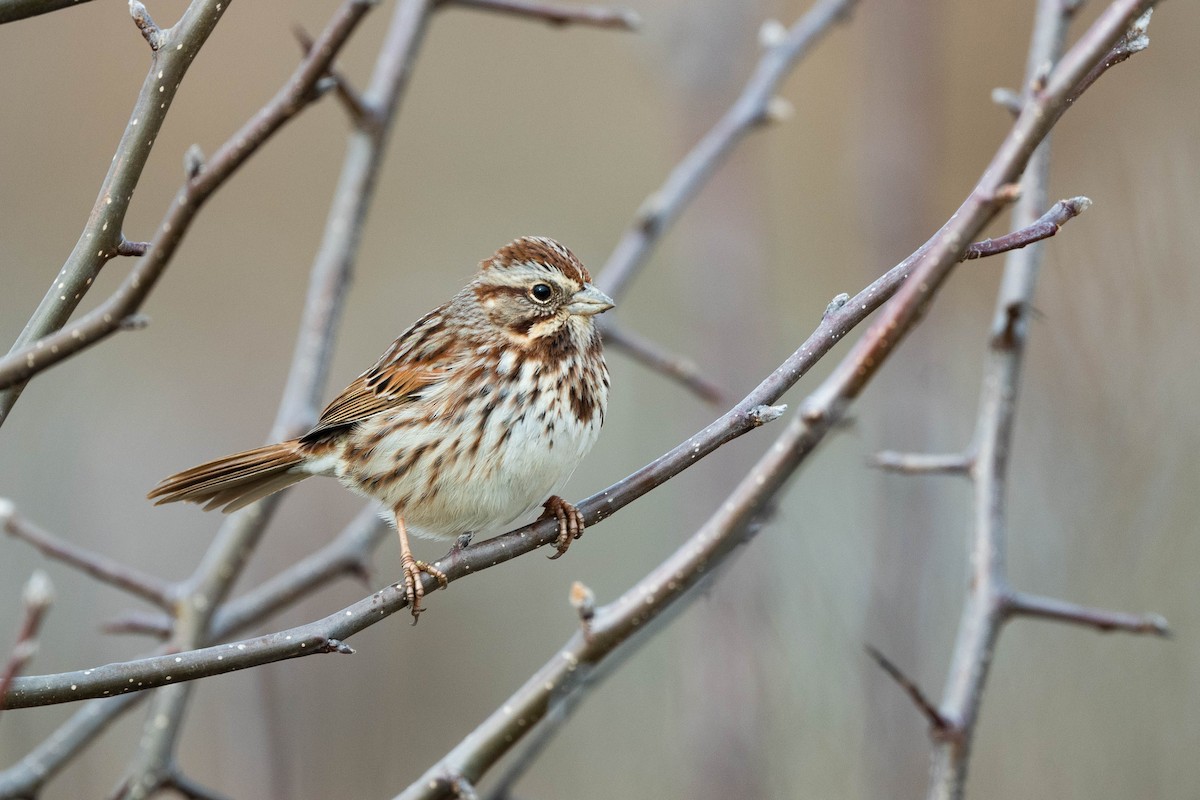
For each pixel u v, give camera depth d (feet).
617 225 69.00
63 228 63.67
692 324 49.08
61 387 56.13
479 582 53.06
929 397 44.14
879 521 41.32
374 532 33.24
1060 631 40.42
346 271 34.32
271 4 65.82
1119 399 40.50
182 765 40.88
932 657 41.45
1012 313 26.32
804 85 68.44
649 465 22.21
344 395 29.14
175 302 63.93
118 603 49.44
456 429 27.45
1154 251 40.78
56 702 18.60
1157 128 45.09
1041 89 19.56
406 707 45.21
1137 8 19.01
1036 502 42.78
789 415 56.34
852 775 42.57
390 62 35.01
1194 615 38.63
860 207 47.91
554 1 65.51
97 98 64.18
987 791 38.99
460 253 67.36
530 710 23.25
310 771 40.63
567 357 27.78
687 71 50.49
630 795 46.39
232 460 28.99
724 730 40.88
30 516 51.44
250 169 66.59
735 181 49.24
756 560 41.96
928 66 47.44
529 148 71.51
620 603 23.36
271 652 19.72
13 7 19.19
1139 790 37.58
